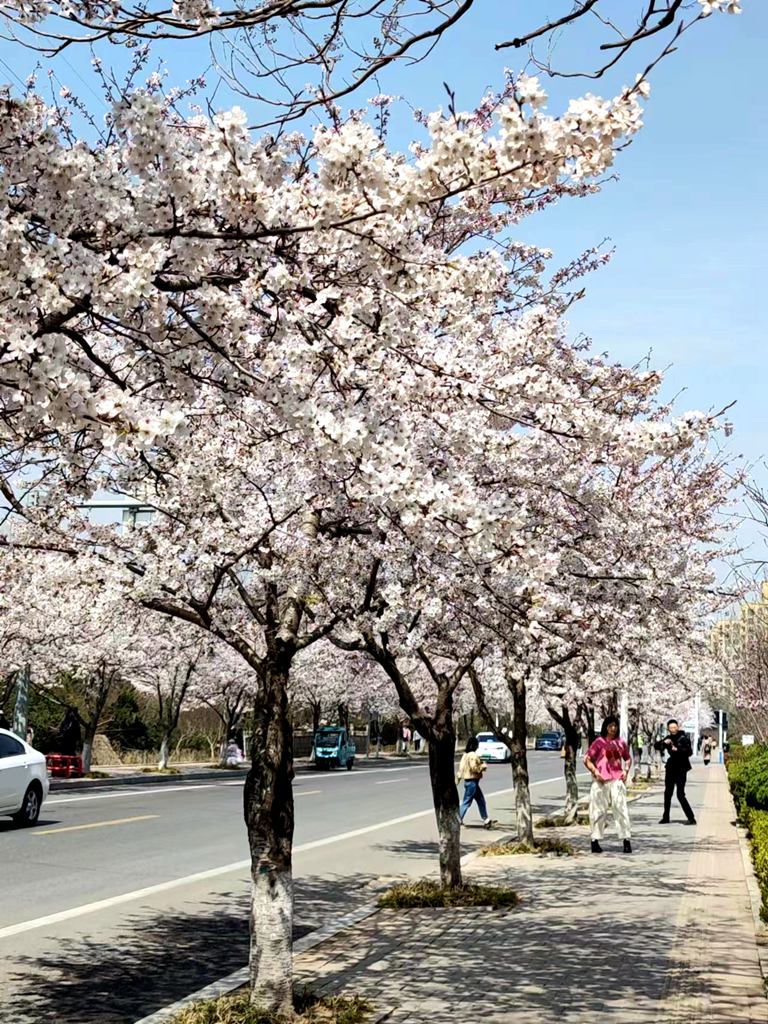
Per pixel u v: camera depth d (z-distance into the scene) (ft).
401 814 76.74
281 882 23.31
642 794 101.04
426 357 19.93
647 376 26.61
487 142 14.53
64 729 102.47
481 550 17.39
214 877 44.78
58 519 25.21
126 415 13.91
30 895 39.63
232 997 24.16
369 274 16.96
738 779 74.69
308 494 24.56
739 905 36.76
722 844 57.06
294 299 17.99
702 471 41.81
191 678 116.37
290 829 23.71
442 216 19.39
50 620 70.28
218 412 22.81
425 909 36.76
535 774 148.77
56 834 57.26
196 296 16.05
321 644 100.27
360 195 15.29
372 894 42.47
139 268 14.71
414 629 34.12
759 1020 22.17
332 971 27.53
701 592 37.42
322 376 19.31
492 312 27.58
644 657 45.19
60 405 13.85
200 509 24.82
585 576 29.68
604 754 53.72
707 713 202.39
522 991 25.00
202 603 25.72
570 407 21.21
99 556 26.23
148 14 14.90
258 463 25.16
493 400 21.15
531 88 13.69
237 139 14.74
